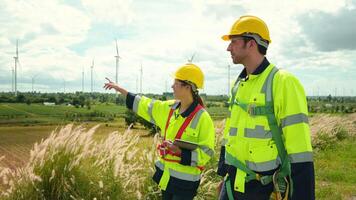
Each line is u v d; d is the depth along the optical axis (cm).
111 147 690
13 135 5666
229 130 334
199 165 455
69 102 14725
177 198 457
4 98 14362
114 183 666
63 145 676
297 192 284
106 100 16050
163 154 460
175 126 468
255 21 320
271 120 302
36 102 14638
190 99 465
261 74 313
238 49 322
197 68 466
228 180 330
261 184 307
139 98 498
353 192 875
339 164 1248
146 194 690
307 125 291
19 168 673
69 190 657
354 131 2355
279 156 302
